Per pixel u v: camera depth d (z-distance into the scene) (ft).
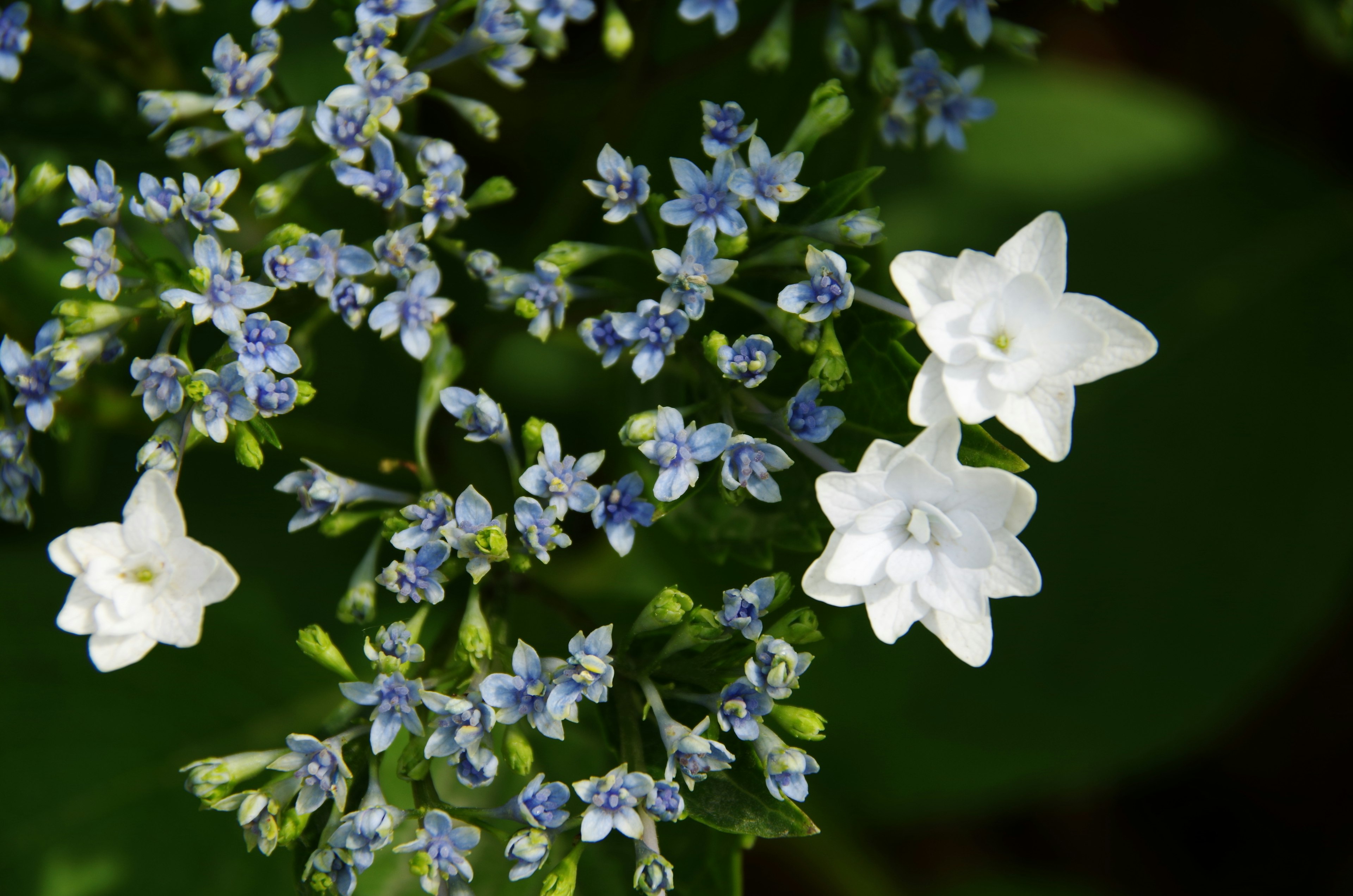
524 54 2.07
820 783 2.30
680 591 2.21
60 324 2.02
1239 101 2.49
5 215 2.04
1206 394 2.30
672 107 2.22
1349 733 2.45
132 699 2.21
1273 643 2.28
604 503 2.00
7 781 2.18
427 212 2.04
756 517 2.10
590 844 2.11
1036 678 2.28
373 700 1.98
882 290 2.08
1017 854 2.49
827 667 2.28
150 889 2.17
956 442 1.96
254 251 2.03
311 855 1.99
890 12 2.18
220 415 1.99
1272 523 2.29
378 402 2.31
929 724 2.28
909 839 2.48
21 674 2.20
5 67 2.10
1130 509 2.29
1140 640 2.28
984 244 2.32
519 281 2.04
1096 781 2.28
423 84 2.04
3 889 2.16
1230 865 2.46
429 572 1.99
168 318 2.02
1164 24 2.51
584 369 2.35
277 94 2.10
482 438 2.02
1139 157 2.35
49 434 2.29
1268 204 2.35
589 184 2.02
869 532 1.97
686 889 2.08
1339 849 2.44
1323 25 2.35
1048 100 2.37
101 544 1.97
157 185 2.02
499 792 2.17
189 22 2.23
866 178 2.02
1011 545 1.97
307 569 2.26
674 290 2.00
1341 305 2.31
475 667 2.00
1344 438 2.29
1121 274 2.33
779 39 2.11
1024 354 1.97
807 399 2.00
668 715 2.00
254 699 2.23
